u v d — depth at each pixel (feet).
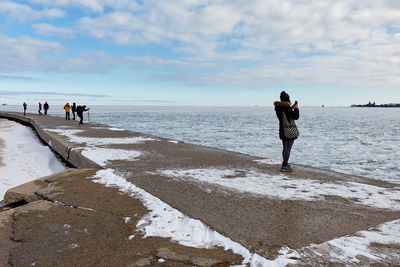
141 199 12.26
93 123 64.59
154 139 36.24
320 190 14.03
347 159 55.06
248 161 22.21
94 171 17.89
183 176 16.63
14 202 13.50
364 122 226.99
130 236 8.71
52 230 9.09
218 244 8.18
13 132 62.28
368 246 7.92
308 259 7.14
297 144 78.84
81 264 7.06
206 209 10.94
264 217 10.19
